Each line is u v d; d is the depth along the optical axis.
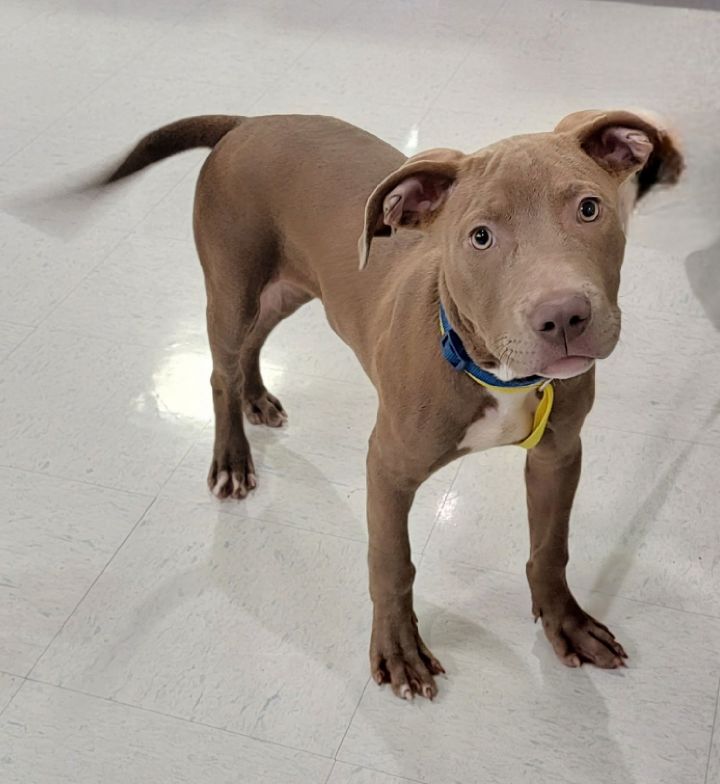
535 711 0.90
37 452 1.14
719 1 1.86
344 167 0.91
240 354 1.05
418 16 1.89
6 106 1.70
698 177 1.30
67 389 1.21
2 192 1.50
